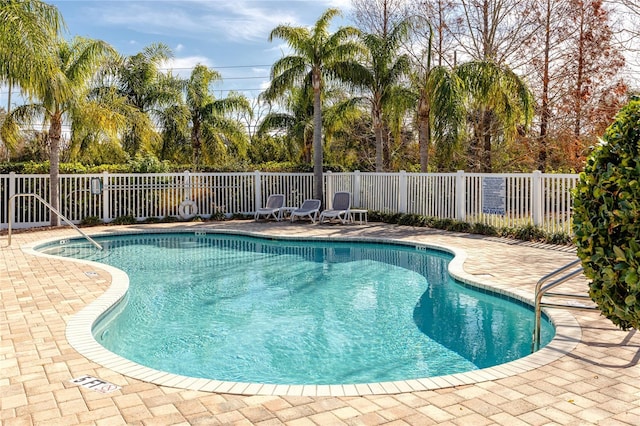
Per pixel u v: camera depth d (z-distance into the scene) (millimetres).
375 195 17109
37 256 9914
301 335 6004
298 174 18984
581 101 20453
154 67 23938
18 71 12227
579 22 20484
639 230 2416
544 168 21719
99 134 18594
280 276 9180
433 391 3730
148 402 3553
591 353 4477
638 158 2436
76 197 15945
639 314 2445
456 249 10594
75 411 3400
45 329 5234
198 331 6168
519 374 4031
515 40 21562
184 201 17219
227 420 3279
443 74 15844
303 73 18047
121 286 7246
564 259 9359
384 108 18219
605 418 3273
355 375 4820
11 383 3869
